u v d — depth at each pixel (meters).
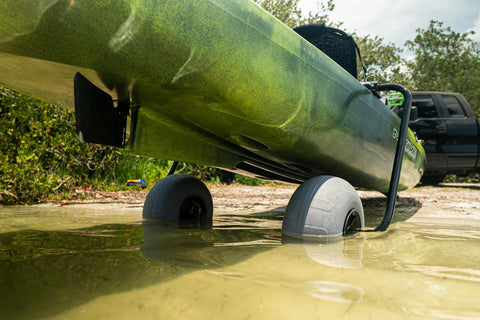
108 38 1.11
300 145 1.93
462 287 0.91
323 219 1.70
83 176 5.43
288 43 1.64
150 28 1.16
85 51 1.12
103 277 0.94
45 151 4.80
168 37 1.20
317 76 1.82
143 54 1.19
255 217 2.76
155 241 1.56
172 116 1.72
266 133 1.77
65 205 3.56
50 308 0.71
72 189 4.65
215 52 1.33
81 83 1.23
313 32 2.72
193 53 1.28
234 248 1.42
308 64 1.76
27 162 3.93
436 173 7.33
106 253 1.26
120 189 5.43
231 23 1.37
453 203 4.15
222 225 2.20
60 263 1.09
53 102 1.66
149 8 1.14
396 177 2.12
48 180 3.95
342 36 2.72
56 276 0.94
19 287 0.84
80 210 3.06
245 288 0.87
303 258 1.24
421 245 1.54
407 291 0.87
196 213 2.48
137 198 4.47
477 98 15.45
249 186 7.75
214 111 1.61
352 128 2.14
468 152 7.15
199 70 1.33
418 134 7.12
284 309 0.74
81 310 0.71
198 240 1.60
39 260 1.13
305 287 0.89
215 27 1.32
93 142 1.35
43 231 1.84
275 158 2.21
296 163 2.24
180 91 1.41
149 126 1.73
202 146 2.05
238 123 1.71
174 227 2.04
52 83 1.37
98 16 1.06
